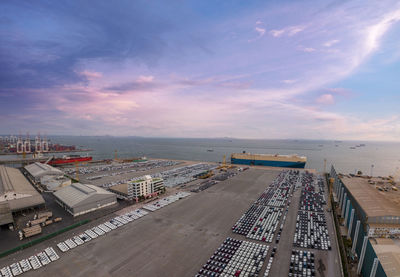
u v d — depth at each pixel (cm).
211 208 11850
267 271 6644
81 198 11500
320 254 7631
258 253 7600
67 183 16475
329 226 9869
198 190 15400
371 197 9331
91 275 6431
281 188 16062
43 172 18575
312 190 15600
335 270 6794
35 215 10706
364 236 7256
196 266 6869
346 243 8769
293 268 6800
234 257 7344
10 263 7094
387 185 12569
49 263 7025
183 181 18200
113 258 7262
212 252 7638
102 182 18500
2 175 15638
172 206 12138
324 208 12056
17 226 9881
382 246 6562
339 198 13075
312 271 6650
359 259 7262
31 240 8519
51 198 13900
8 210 9662
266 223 9988
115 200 12588
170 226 9600
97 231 9169
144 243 8200
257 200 13250
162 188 14838
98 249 7806
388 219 7294
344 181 12744
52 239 8594
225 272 6594
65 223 10075
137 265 6888
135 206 12150
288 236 8844
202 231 9162
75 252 7631
